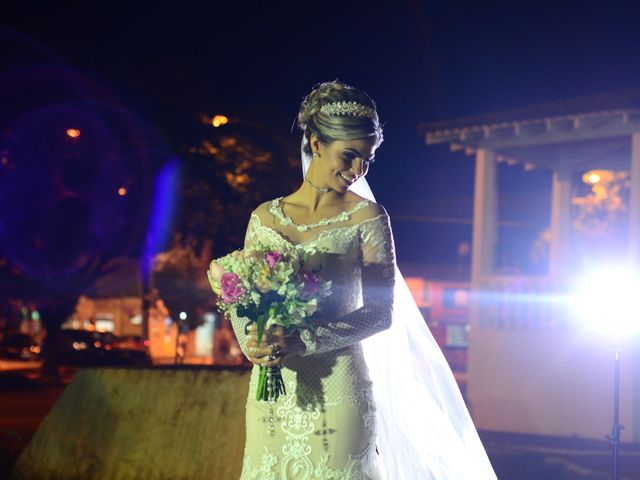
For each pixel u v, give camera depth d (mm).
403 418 5168
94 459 8750
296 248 4566
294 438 4543
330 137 4559
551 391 14297
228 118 21375
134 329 49781
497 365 14992
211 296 20859
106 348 36219
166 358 46344
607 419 13609
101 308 50594
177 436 8484
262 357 4375
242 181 21516
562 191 16328
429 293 37656
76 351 35781
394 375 5191
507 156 15969
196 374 8633
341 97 4578
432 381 5230
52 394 25000
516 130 14539
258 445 4633
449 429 5219
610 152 15484
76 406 9062
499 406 14898
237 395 8406
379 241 4664
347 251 4617
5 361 43062
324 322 4445
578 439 13609
